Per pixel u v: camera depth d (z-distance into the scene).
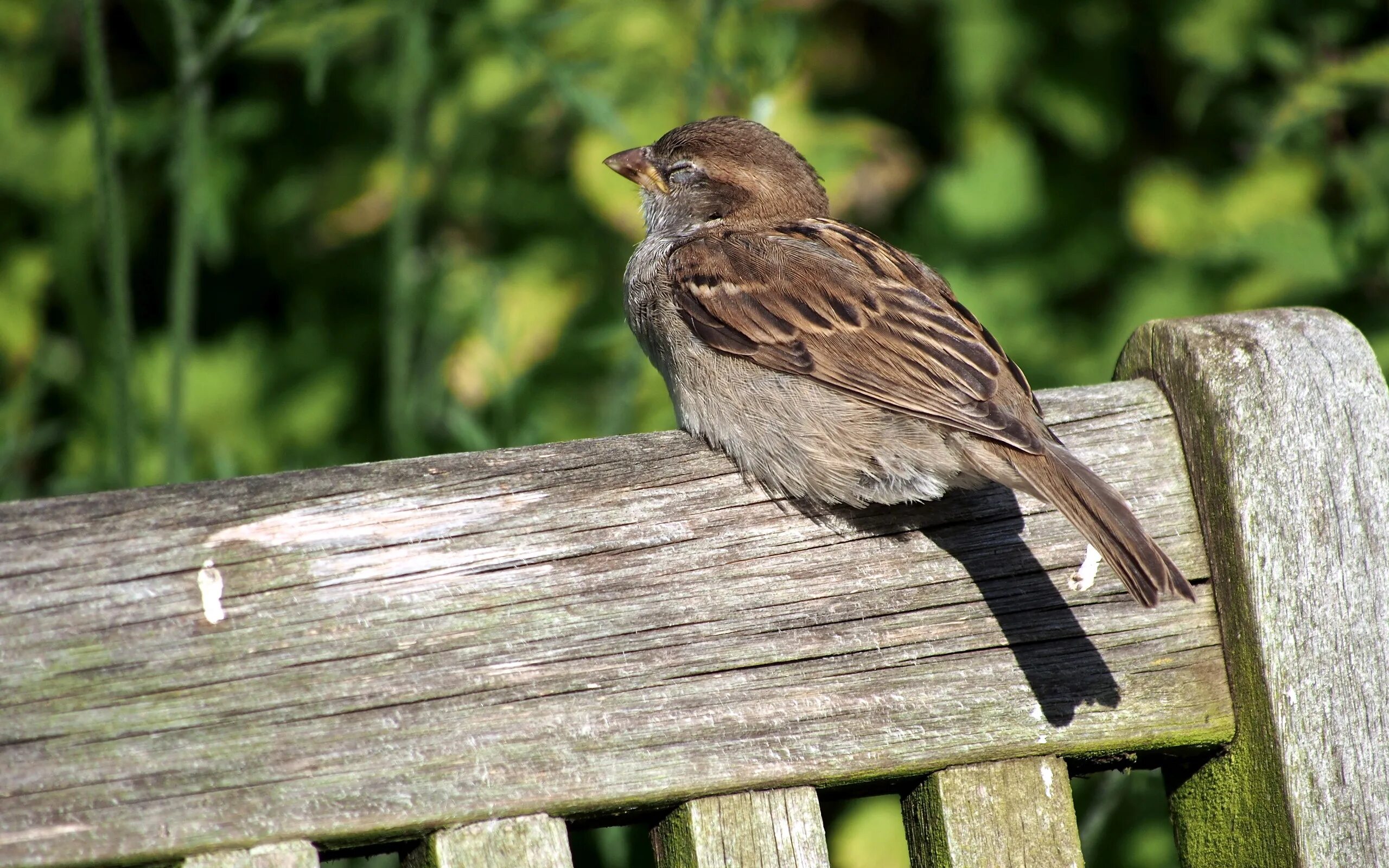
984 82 11.07
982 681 4.49
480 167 10.70
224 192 10.48
